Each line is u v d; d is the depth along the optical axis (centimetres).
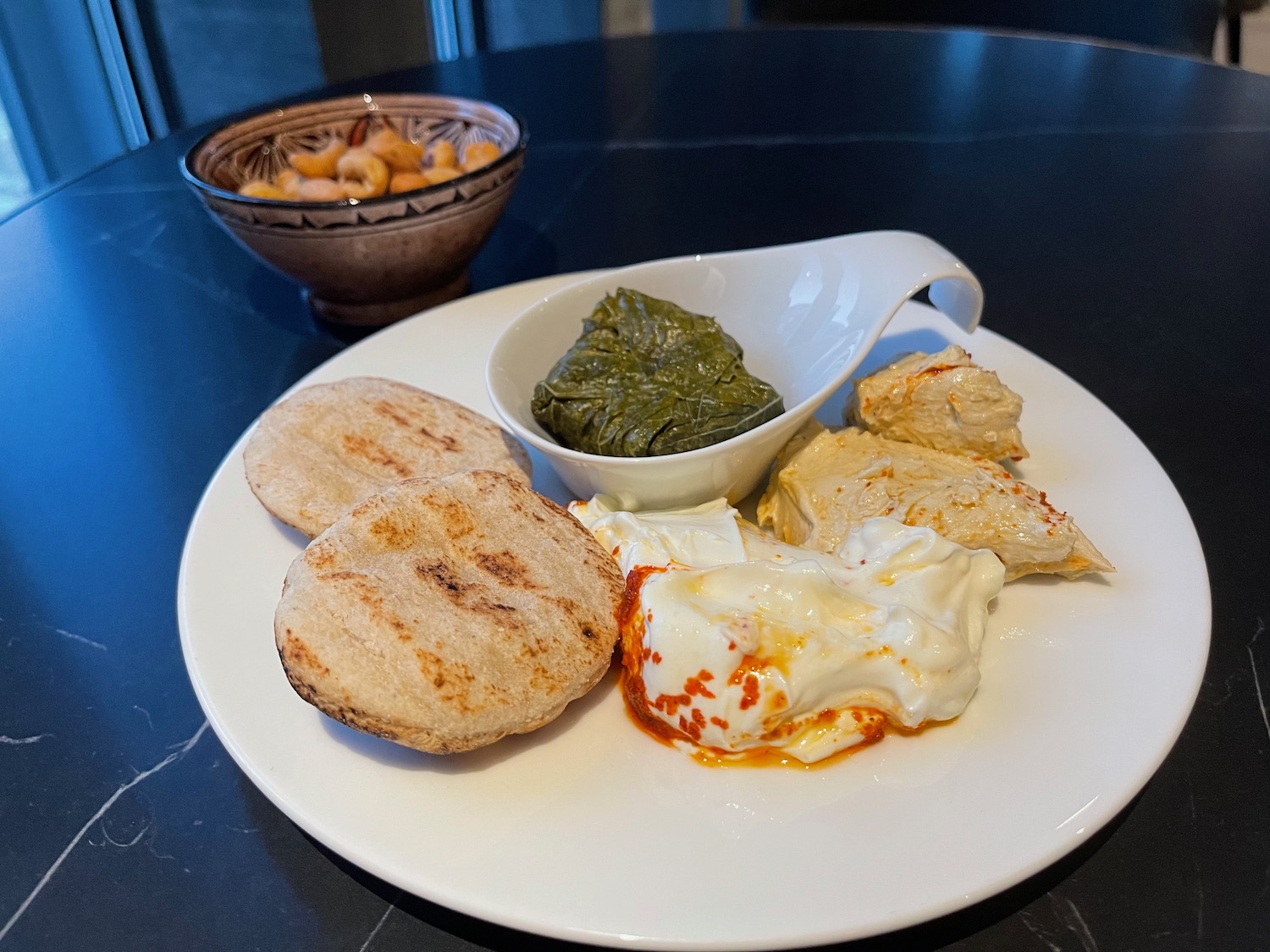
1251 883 19
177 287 41
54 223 46
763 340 31
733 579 21
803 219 44
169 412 34
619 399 27
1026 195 45
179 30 83
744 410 26
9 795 21
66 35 78
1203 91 54
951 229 43
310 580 21
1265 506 28
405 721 19
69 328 39
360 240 33
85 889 19
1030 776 19
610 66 61
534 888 17
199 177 35
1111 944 18
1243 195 45
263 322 39
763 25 73
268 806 21
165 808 21
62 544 28
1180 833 20
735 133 52
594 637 21
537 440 25
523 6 99
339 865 20
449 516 23
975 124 52
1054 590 24
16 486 30
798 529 26
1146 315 37
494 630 20
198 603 23
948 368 27
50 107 80
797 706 20
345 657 19
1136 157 48
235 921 19
